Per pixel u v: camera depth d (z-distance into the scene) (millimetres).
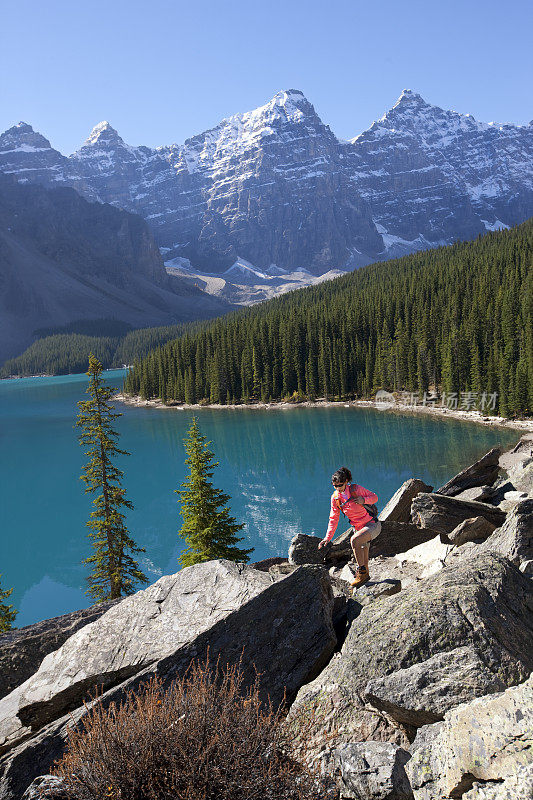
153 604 7949
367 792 4191
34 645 9430
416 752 4430
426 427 109875
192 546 33000
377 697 5062
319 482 80812
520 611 5805
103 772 4082
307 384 158750
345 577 12734
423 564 12023
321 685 5805
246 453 103125
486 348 124375
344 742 5098
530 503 8656
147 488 88312
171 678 6273
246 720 4492
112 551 34875
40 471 104188
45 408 194625
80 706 6867
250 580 7836
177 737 4238
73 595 54562
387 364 149625
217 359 172875
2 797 5410
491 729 3953
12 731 6957
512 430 98375
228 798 3971
